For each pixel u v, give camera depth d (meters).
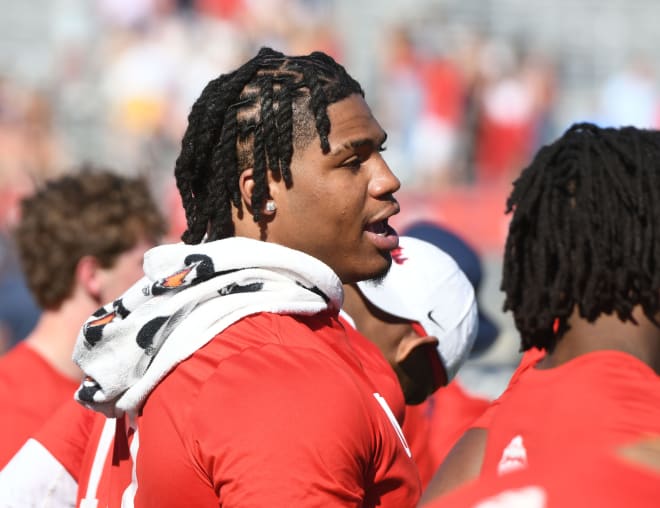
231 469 5.59
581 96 49.22
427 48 44.56
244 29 44.06
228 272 6.22
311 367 5.89
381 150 6.65
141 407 6.21
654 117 45.66
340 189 6.33
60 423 7.62
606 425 5.32
